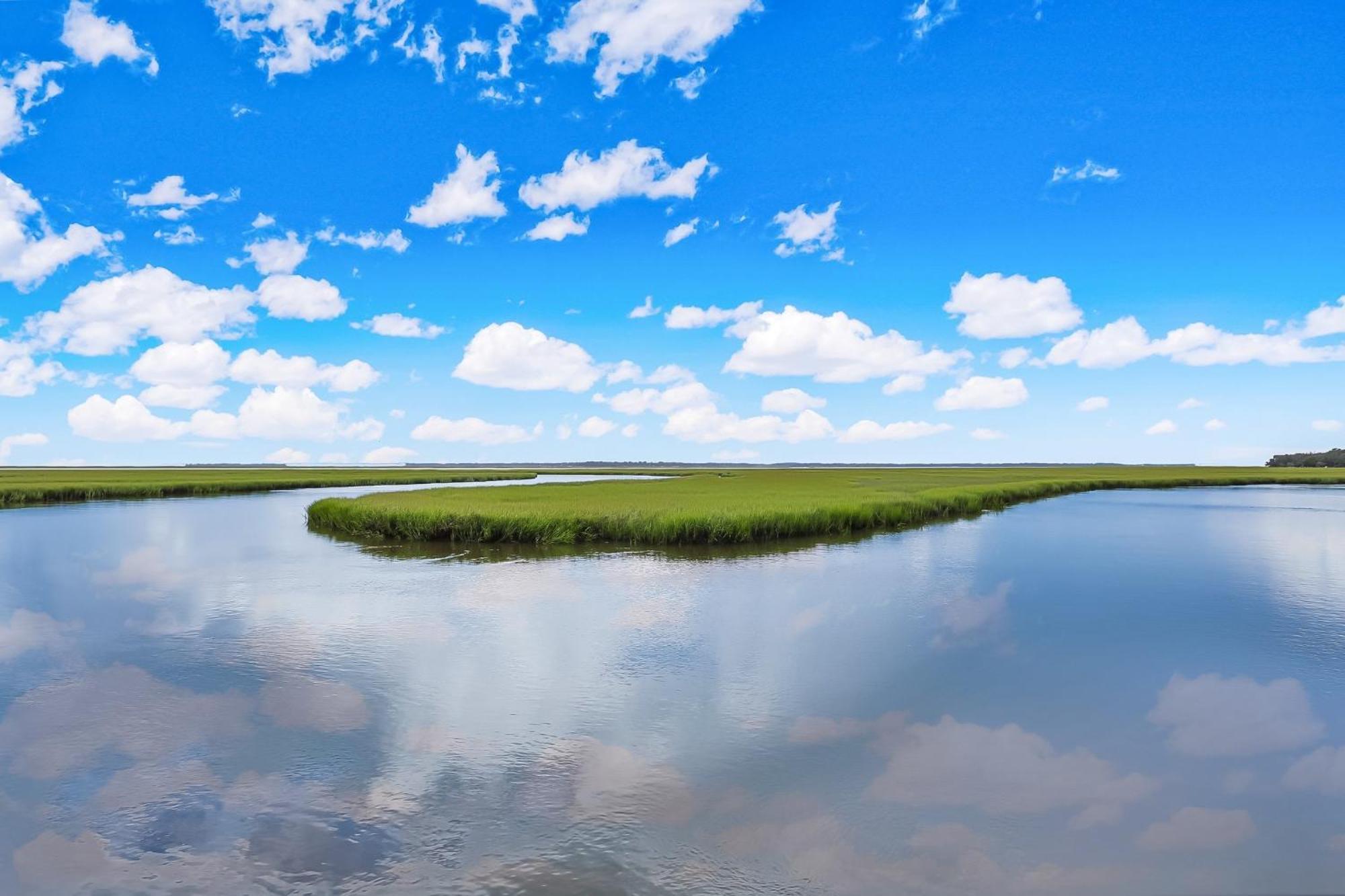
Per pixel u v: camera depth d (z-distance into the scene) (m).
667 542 23.48
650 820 6.31
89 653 11.42
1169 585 17.09
